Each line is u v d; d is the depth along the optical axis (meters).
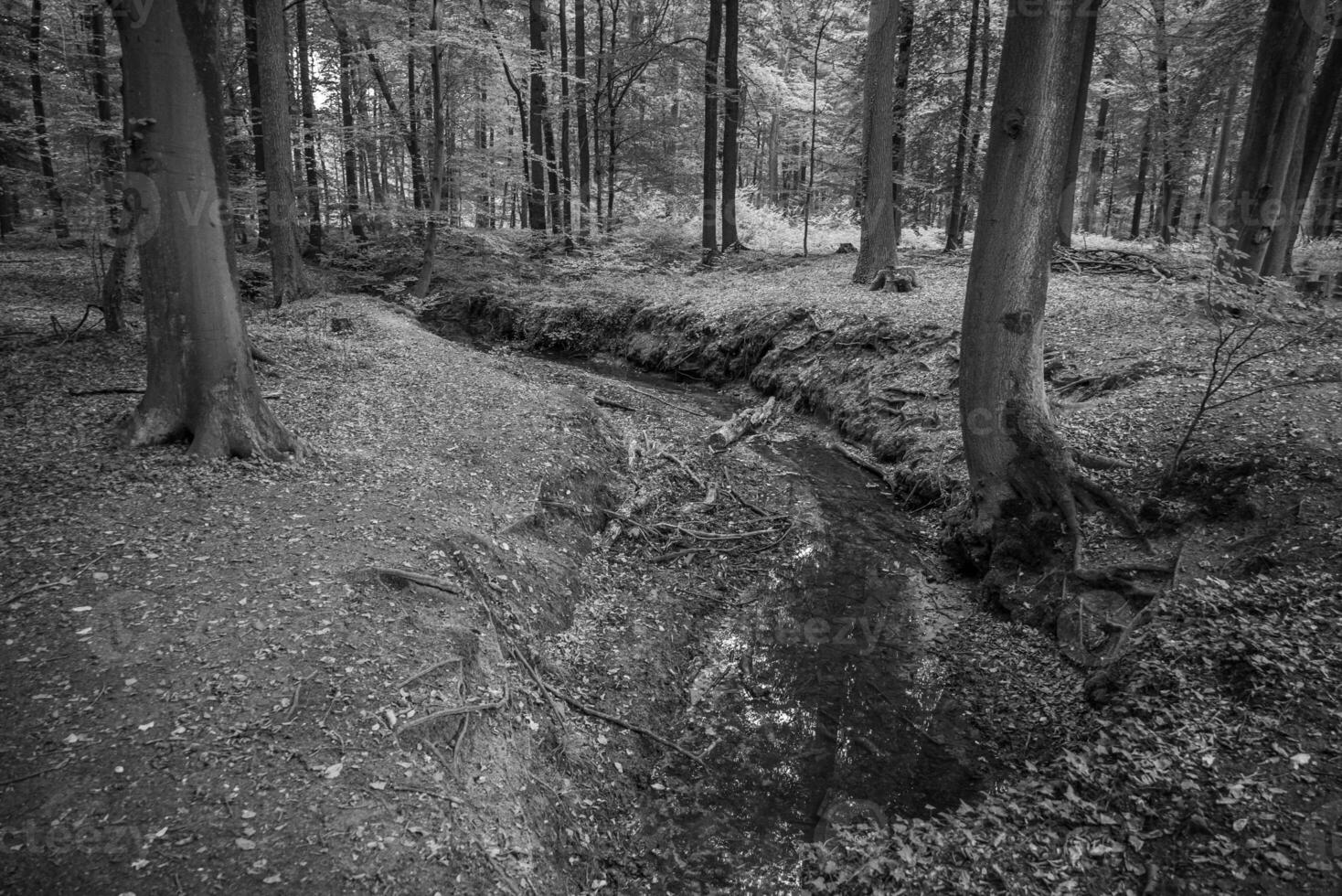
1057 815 4.35
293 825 3.76
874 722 5.93
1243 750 4.34
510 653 5.79
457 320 21.86
